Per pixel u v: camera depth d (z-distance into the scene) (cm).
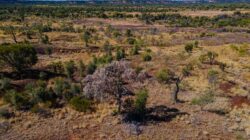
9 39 7569
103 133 2911
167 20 13825
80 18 14162
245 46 7031
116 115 3238
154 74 4594
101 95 3278
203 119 3206
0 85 3909
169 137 2867
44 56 5856
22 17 12562
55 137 2827
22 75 4419
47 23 11094
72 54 6194
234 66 5188
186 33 9631
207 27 11344
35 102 3409
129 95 3756
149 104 3531
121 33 9325
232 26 11656
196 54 5997
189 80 4341
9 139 2761
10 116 3142
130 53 6034
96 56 5897
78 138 2822
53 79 4322
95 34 8888
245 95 3816
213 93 3856
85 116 3195
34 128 2955
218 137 2880
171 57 5716
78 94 3653
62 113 3231
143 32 9756
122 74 3306
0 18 12469
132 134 2905
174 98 3622
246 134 2941
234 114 3319
